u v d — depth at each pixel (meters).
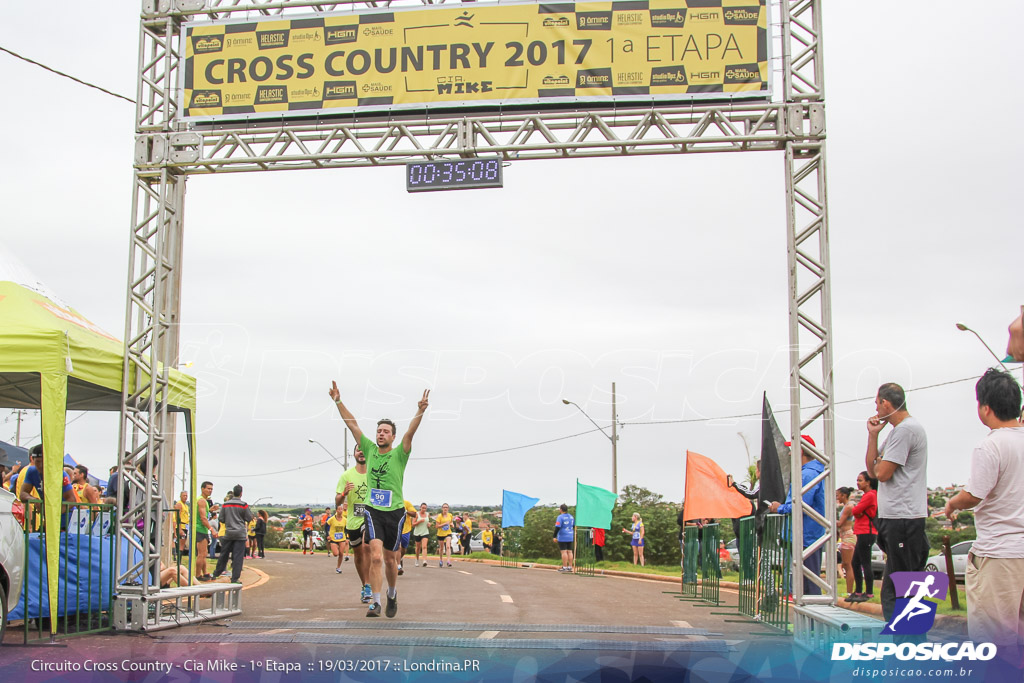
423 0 10.64
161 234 10.10
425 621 10.04
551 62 10.24
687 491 13.99
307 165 10.50
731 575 20.53
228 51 10.59
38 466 10.60
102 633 9.09
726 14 10.11
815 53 9.91
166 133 10.43
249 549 31.34
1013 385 5.23
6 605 8.00
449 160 10.27
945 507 5.43
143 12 10.61
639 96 10.09
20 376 10.38
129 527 9.86
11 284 9.38
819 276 9.55
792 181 9.77
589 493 22.72
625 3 10.21
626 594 14.84
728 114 10.10
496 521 43.22
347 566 24.70
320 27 10.52
